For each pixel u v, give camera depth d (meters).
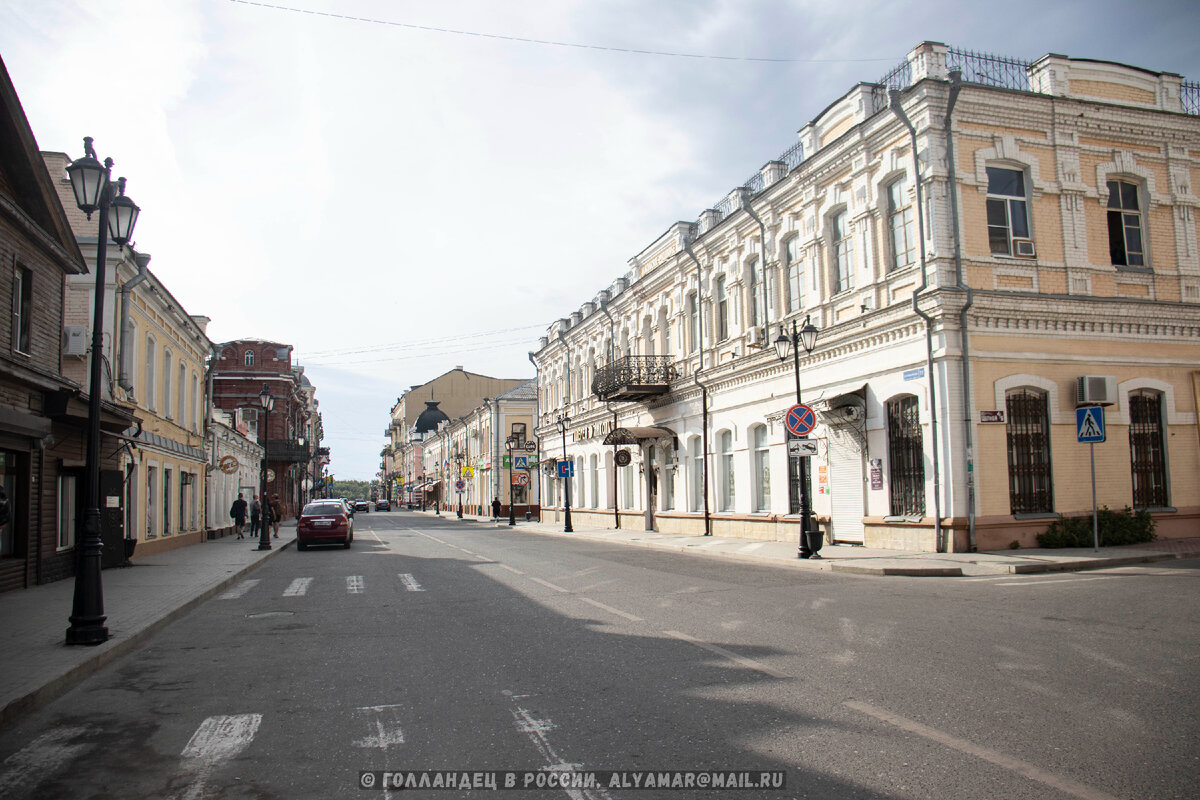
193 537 31.20
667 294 31.11
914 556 16.78
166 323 26.66
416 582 15.99
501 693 6.88
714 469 27.45
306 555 25.84
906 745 5.21
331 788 4.82
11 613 12.05
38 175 14.86
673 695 6.61
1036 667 7.14
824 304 21.19
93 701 7.16
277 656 8.95
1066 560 14.89
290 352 60.69
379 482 168.00
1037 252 18.11
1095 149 18.98
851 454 20.22
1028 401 17.83
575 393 41.97
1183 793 4.35
